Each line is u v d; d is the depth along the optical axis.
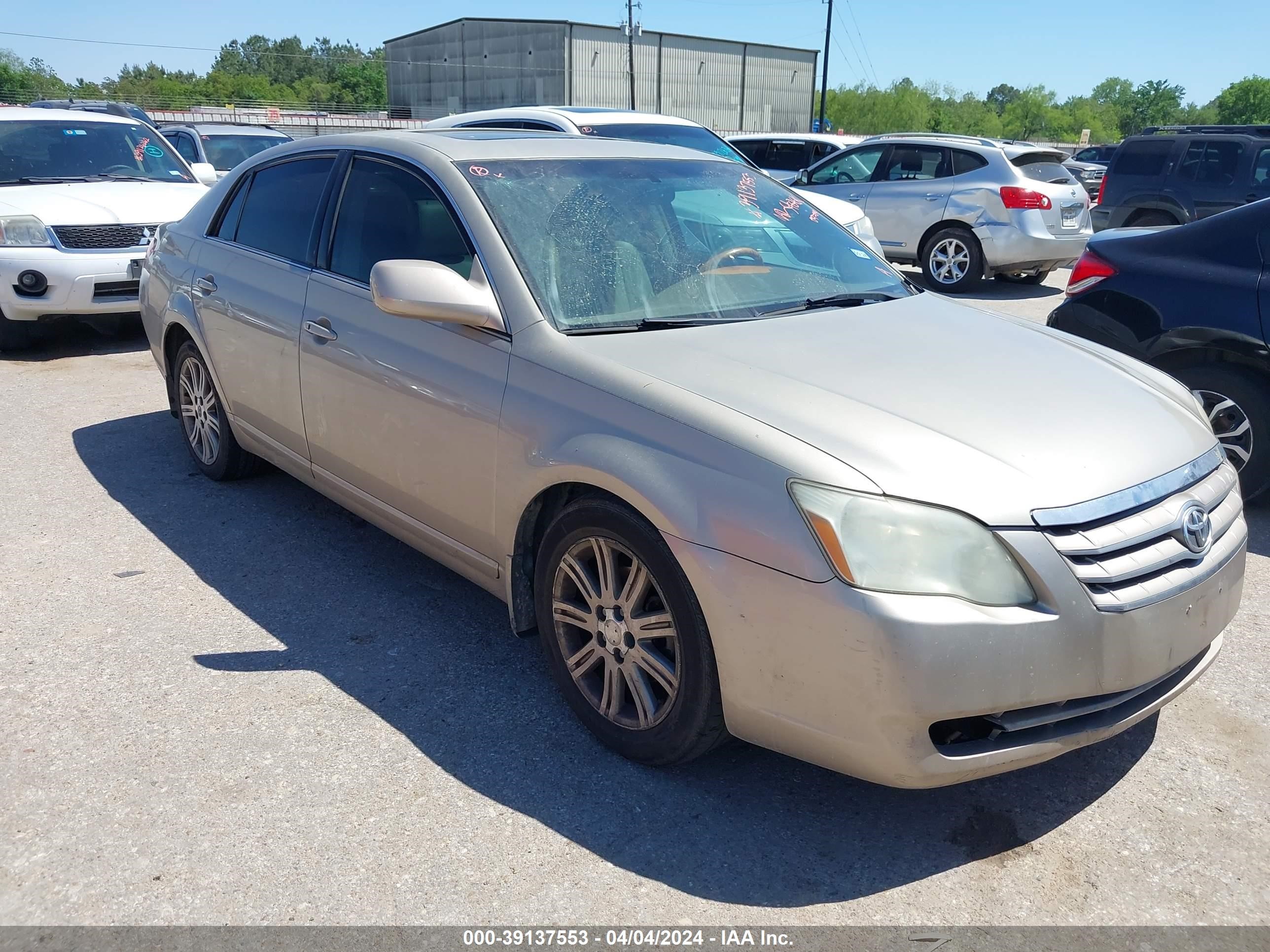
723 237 3.61
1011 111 111.25
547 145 3.76
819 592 2.30
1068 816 2.69
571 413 2.82
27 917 2.28
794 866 2.49
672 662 2.71
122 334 8.63
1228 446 4.77
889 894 2.40
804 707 2.39
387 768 2.83
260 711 3.09
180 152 14.31
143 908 2.31
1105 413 2.76
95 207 7.68
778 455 2.42
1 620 3.63
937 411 2.63
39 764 2.81
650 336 3.01
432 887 2.39
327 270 3.85
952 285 11.59
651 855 2.51
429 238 3.42
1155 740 3.03
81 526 4.49
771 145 14.74
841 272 3.76
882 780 2.37
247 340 4.23
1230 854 2.54
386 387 3.42
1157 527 2.50
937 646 2.24
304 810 2.64
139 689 3.20
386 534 4.46
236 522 4.56
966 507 2.32
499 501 3.04
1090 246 5.32
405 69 69.81
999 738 2.41
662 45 59.41
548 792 2.74
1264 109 108.50
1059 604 2.32
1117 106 131.38
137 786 2.72
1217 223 4.84
